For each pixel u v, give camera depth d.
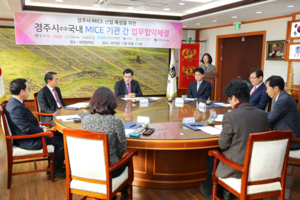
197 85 4.64
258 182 1.81
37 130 2.68
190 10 6.03
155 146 2.15
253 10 5.04
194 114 3.12
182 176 2.63
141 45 5.61
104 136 1.67
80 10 5.10
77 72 7.46
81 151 1.76
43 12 4.84
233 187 1.90
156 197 2.48
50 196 2.50
